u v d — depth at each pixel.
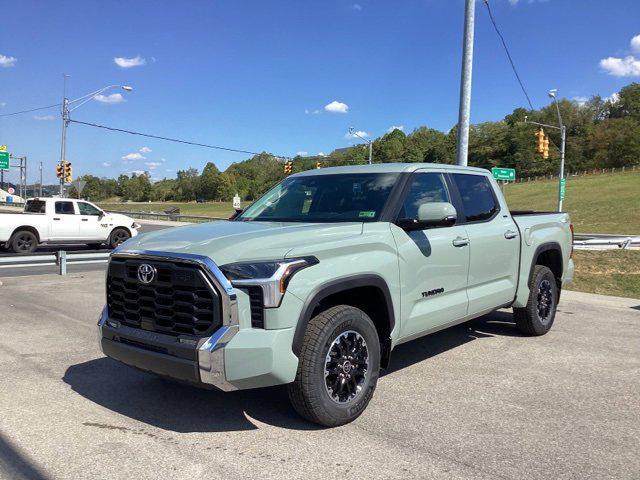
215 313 3.45
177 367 3.55
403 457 3.46
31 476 3.18
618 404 4.42
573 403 4.43
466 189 5.55
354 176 5.09
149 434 3.78
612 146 128.62
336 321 3.81
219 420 4.04
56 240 18.22
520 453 3.53
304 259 3.70
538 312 6.61
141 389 4.70
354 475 3.22
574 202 66.00
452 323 5.14
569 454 3.52
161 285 3.69
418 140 150.75
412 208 4.76
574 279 12.87
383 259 4.23
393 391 4.68
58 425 3.92
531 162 128.75
